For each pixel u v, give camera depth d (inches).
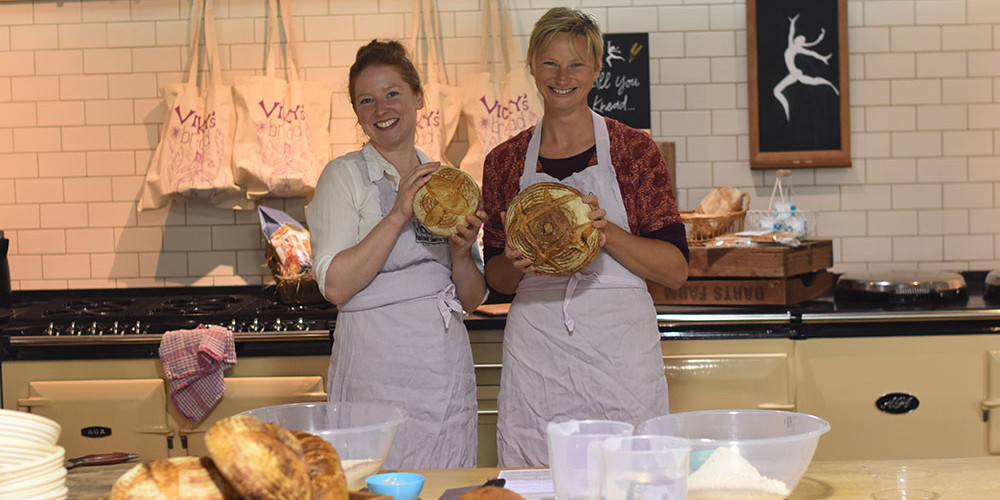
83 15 153.4
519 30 151.3
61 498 50.6
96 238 155.1
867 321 123.6
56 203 155.1
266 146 142.7
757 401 124.0
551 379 89.4
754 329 124.5
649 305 91.3
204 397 123.3
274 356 125.3
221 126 144.3
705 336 124.1
